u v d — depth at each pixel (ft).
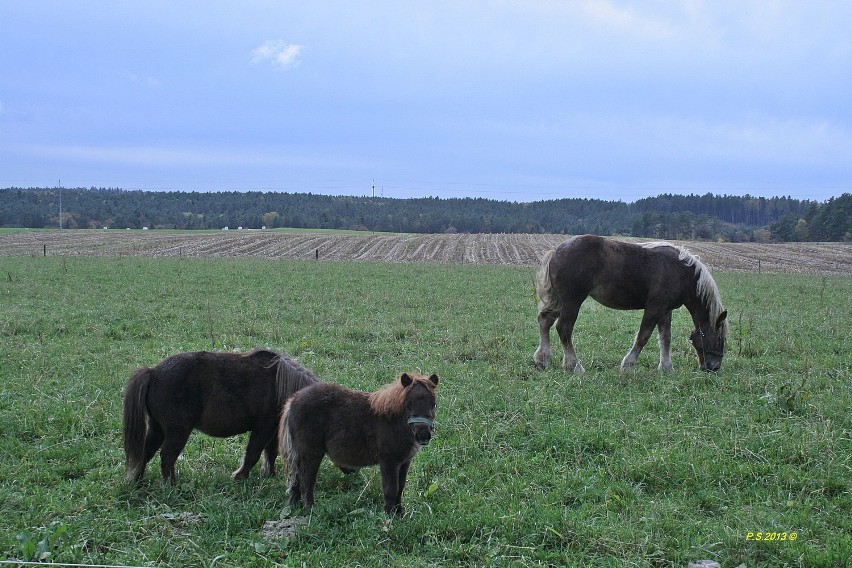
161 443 22.02
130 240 209.56
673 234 345.10
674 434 25.45
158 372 21.45
